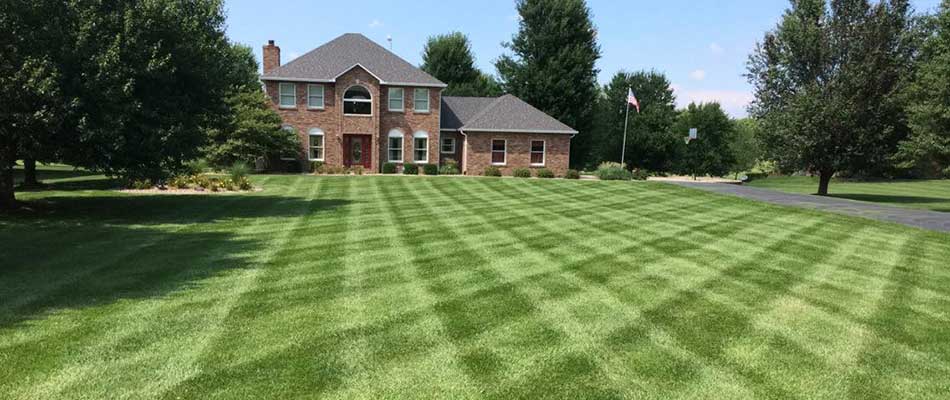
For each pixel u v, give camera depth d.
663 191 19.70
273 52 33.31
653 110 40.69
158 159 12.34
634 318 5.46
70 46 10.65
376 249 8.86
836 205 15.77
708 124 40.94
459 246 9.16
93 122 10.92
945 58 16.20
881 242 9.88
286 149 28.58
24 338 4.68
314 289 6.41
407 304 5.85
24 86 9.90
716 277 7.18
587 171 42.66
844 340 4.95
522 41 44.12
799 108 22.45
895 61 21.45
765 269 7.69
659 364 4.36
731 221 12.39
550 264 7.86
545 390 3.89
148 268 7.34
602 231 10.84
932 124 16.80
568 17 42.81
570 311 5.67
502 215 13.08
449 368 4.23
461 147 33.66
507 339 4.85
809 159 22.97
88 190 17.52
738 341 4.88
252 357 4.37
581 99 43.38
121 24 11.45
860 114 21.69
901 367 4.39
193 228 10.71
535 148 32.41
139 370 4.09
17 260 7.72
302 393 3.78
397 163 31.50
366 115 30.67
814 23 23.23
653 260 8.20
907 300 6.25
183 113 12.70
